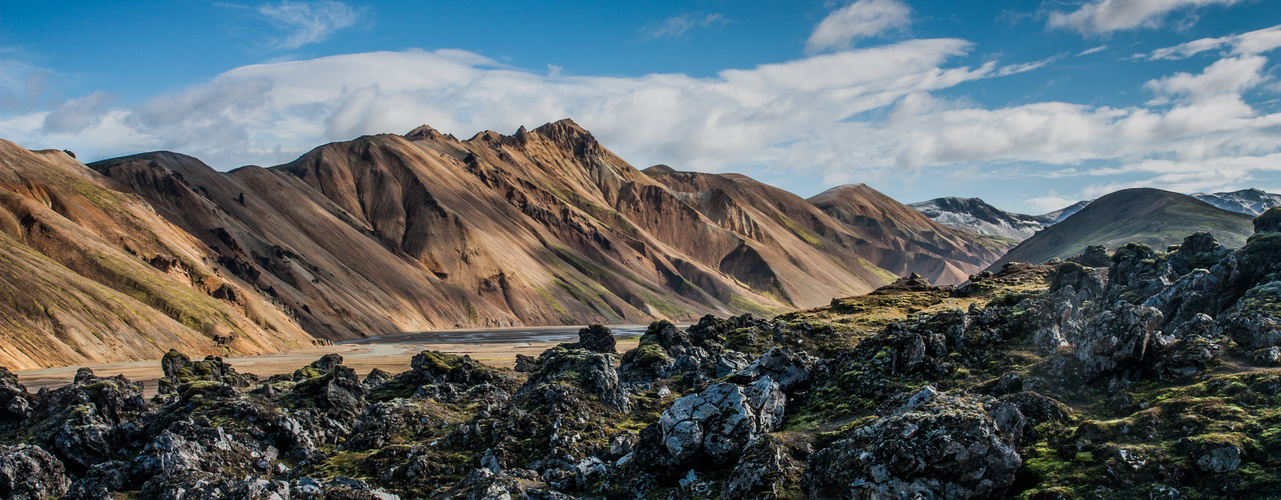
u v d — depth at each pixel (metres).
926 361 65.44
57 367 188.38
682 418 56.53
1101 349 54.38
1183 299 76.50
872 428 46.31
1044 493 41.22
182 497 52.66
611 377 81.88
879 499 42.62
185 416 73.56
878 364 67.50
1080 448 45.06
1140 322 53.94
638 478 55.91
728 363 93.06
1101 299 94.31
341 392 84.75
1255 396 46.44
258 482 52.66
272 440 72.62
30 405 74.56
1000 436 46.38
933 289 149.12
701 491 51.78
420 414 80.62
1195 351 53.09
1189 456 41.72
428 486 62.06
